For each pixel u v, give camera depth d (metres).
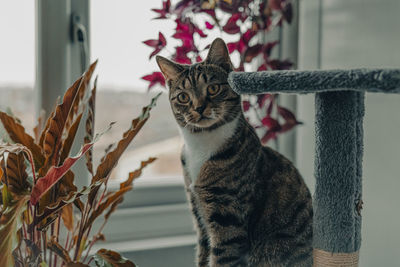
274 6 1.26
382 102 1.15
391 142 1.11
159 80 1.17
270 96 1.30
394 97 1.10
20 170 0.80
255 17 1.25
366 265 1.21
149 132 1.44
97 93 1.37
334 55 1.31
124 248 1.30
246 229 0.97
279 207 0.99
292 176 1.03
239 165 0.97
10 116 0.89
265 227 1.00
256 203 0.98
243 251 0.98
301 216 1.00
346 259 0.78
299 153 1.48
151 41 1.16
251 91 0.74
